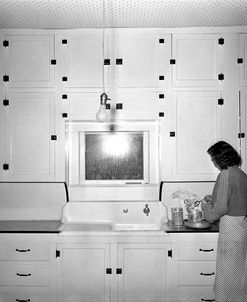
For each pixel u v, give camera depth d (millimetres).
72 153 3244
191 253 2807
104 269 2826
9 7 2725
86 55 3150
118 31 3150
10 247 2820
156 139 3242
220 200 2475
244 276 2492
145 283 2820
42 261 2822
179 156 3145
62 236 2822
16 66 3143
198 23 3061
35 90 3146
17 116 3143
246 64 3115
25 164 3146
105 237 2830
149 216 3156
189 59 3141
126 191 3219
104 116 2795
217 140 3127
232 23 3068
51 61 3148
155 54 3148
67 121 3188
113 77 3146
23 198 3189
